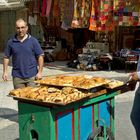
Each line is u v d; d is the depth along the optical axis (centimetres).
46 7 1550
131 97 928
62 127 441
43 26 1858
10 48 645
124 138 617
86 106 468
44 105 429
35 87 490
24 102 448
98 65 1451
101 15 1240
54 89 469
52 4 1521
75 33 1777
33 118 442
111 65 1450
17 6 2288
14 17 2483
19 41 637
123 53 1394
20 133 459
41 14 1587
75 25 1324
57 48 1877
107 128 493
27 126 449
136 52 1361
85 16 1300
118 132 648
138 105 443
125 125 689
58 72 1438
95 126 484
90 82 479
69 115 447
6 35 2597
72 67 1562
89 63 1462
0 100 923
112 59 1445
